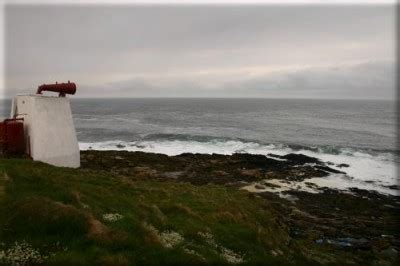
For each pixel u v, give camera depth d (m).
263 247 15.84
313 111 172.88
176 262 10.95
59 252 10.00
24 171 16.47
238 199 25.22
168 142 64.19
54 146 25.03
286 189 34.53
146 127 91.44
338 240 22.83
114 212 14.01
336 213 28.45
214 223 16.84
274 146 59.75
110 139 69.06
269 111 171.75
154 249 11.37
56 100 25.42
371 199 32.66
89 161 38.28
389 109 195.25
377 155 53.75
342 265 18.03
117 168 36.75
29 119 24.02
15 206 11.77
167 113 151.62
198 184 34.25
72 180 18.58
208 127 92.38
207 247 13.29
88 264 9.63
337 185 37.06
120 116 132.38
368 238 23.39
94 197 15.69
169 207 17.42
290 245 18.81
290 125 99.81
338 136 78.12
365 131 87.25
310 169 42.72
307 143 67.38
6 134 23.38
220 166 41.88
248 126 96.00
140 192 20.03
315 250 20.03
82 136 73.69
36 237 10.59
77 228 11.12
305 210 28.80
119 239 11.12
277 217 24.75
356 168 45.31
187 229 14.59
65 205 11.97
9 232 10.59
